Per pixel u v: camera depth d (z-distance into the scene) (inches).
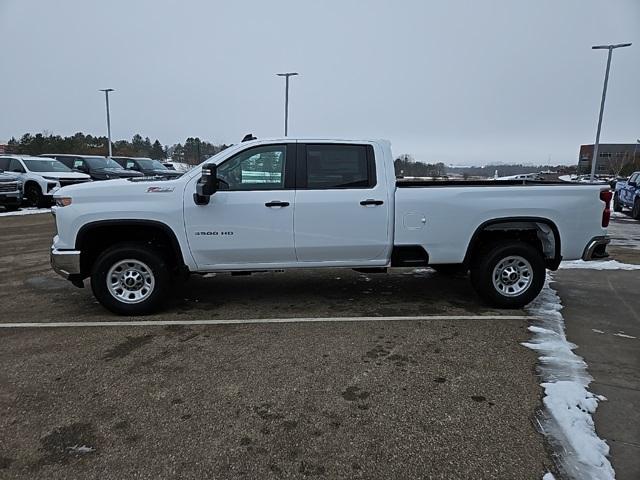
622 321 201.5
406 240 208.5
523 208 210.1
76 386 140.5
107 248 204.4
